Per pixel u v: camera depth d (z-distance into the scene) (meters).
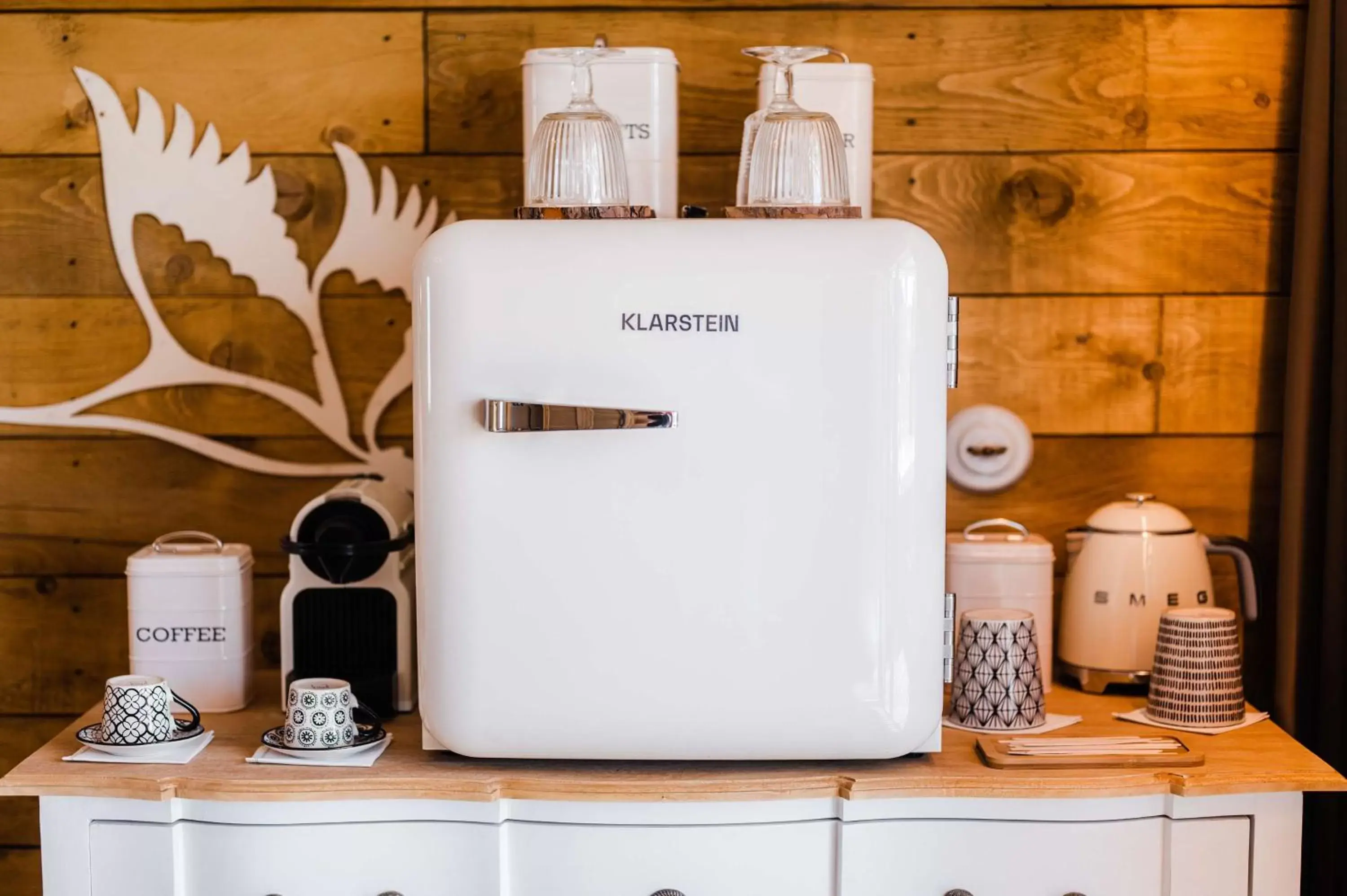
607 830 1.35
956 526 1.87
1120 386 1.85
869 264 1.30
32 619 1.87
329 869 1.36
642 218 1.39
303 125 1.83
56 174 1.83
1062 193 1.83
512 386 1.31
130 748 1.40
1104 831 1.36
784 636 1.33
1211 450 1.85
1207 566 1.69
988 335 1.84
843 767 1.37
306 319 1.85
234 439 1.86
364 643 1.56
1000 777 1.34
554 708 1.34
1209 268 1.84
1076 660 1.68
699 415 1.31
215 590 1.57
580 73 1.62
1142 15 1.81
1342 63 1.67
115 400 1.86
